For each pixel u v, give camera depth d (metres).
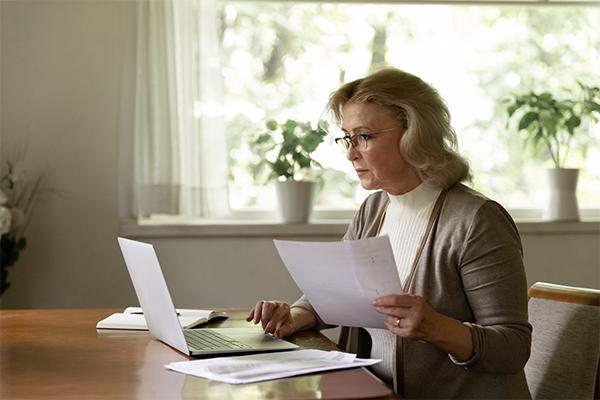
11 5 4.73
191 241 4.77
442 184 2.52
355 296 2.26
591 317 2.47
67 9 4.76
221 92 4.73
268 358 2.16
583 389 2.43
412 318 2.10
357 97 2.54
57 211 4.78
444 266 2.41
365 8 5.12
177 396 1.81
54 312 3.12
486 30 5.20
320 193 5.06
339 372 2.01
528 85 5.23
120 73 4.77
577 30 5.25
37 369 2.11
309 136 4.80
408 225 2.58
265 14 5.07
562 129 5.00
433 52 5.16
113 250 4.79
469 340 2.18
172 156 4.68
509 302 2.31
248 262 4.80
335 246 2.17
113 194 4.79
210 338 2.48
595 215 5.19
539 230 4.93
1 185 4.71
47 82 4.76
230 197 5.04
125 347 2.40
